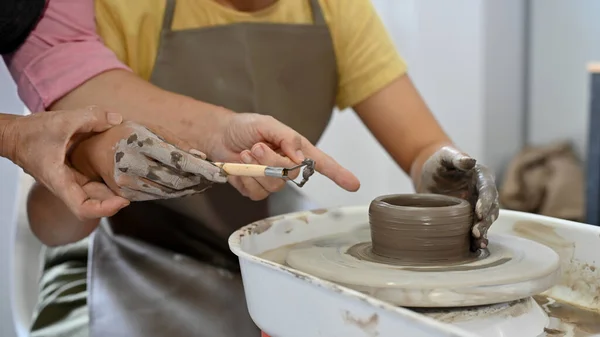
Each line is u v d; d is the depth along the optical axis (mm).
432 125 1138
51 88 869
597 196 1862
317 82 1173
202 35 1076
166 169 666
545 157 2357
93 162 702
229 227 1132
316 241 753
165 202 1113
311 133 1193
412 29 2260
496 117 2439
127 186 682
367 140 2289
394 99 1167
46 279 1143
